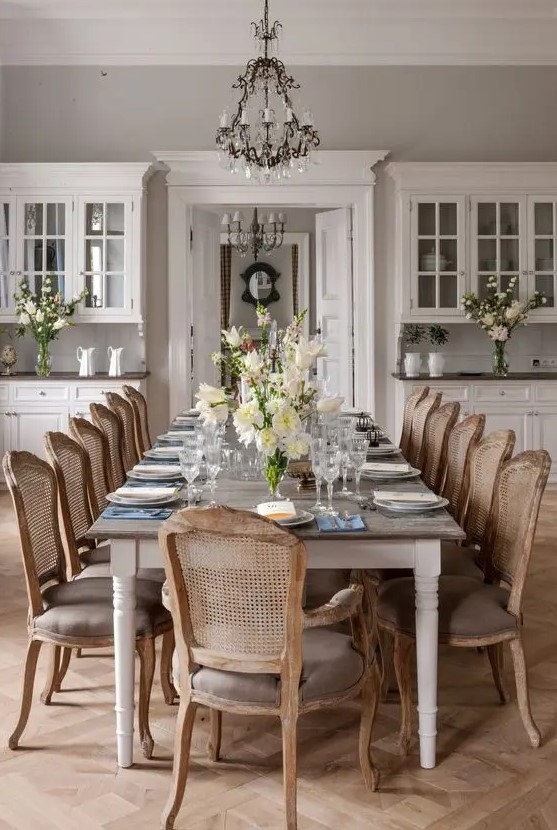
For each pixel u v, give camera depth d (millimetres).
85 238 7805
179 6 7734
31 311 7695
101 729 3217
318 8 7785
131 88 8117
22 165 7695
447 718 3311
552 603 4695
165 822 2523
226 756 3000
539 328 8461
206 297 8531
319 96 8164
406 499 3209
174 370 8242
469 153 8242
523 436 7879
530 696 3518
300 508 3172
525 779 2824
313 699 2482
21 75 8086
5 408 7762
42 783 2812
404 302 7969
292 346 3207
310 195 8078
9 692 3541
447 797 2713
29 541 3027
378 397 8328
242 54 8094
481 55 8180
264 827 2547
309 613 2426
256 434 3137
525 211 7906
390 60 8156
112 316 7887
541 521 6711
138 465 4051
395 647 3094
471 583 3287
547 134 8250
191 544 2434
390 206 8156
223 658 2457
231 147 5766
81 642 2975
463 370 8484
